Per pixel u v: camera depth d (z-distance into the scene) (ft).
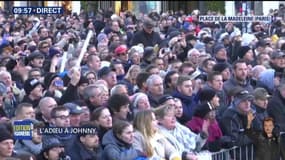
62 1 215.31
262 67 77.51
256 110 62.95
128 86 69.41
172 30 114.11
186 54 92.53
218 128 59.00
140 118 52.29
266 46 93.66
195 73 73.97
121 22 125.29
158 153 52.34
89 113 56.39
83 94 60.29
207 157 56.34
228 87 72.64
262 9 185.06
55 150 48.83
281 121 63.82
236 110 60.34
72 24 125.90
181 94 63.10
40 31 108.68
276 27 114.32
